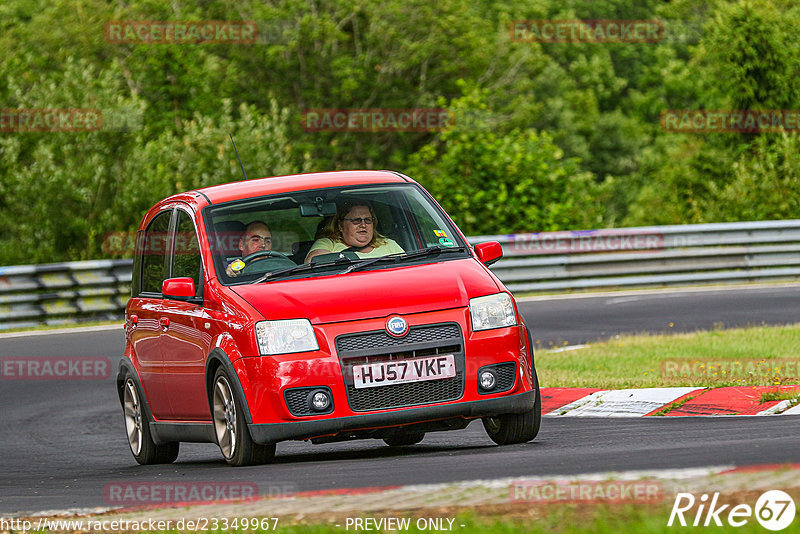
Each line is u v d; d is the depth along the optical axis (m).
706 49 145.25
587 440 28.83
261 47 188.62
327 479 23.62
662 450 24.45
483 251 30.00
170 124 158.38
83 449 38.06
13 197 103.69
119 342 64.62
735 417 32.88
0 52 165.38
